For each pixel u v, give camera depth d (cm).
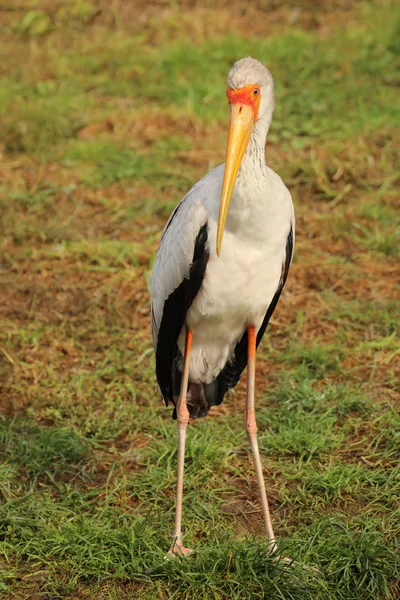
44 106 1689
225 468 869
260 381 1017
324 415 927
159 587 711
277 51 1891
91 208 1408
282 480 850
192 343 786
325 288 1184
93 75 1869
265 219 711
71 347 1083
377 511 796
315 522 773
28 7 2148
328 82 1775
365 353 1048
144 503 824
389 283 1195
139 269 1238
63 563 743
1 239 1311
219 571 714
